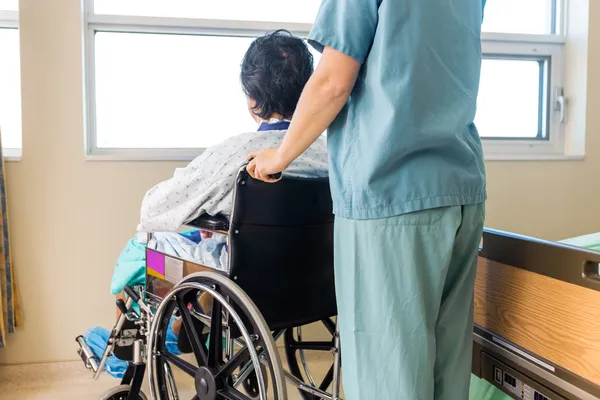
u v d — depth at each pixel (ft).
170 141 7.07
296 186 3.81
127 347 5.06
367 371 2.97
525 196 7.41
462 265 3.23
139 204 6.59
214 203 3.92
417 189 2.88
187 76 7.02
